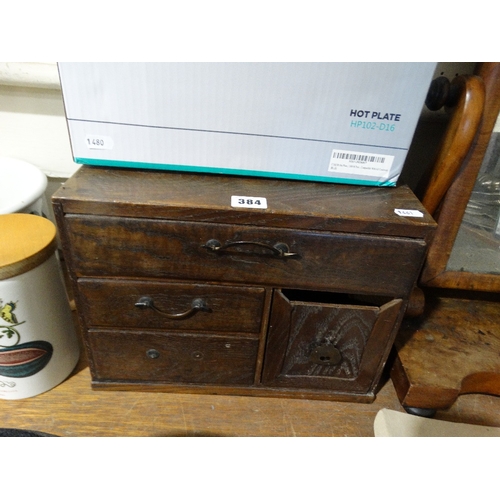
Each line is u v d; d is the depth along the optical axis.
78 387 0.68
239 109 0.50
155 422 0.63
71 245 0.50
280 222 0.49
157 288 0.55
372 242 0.50
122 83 0.48
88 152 0.53
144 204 0.47
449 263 0.71
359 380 0.66
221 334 0.61
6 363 0.59
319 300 0.69
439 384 0.64
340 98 0.50
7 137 0.81
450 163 0.58
